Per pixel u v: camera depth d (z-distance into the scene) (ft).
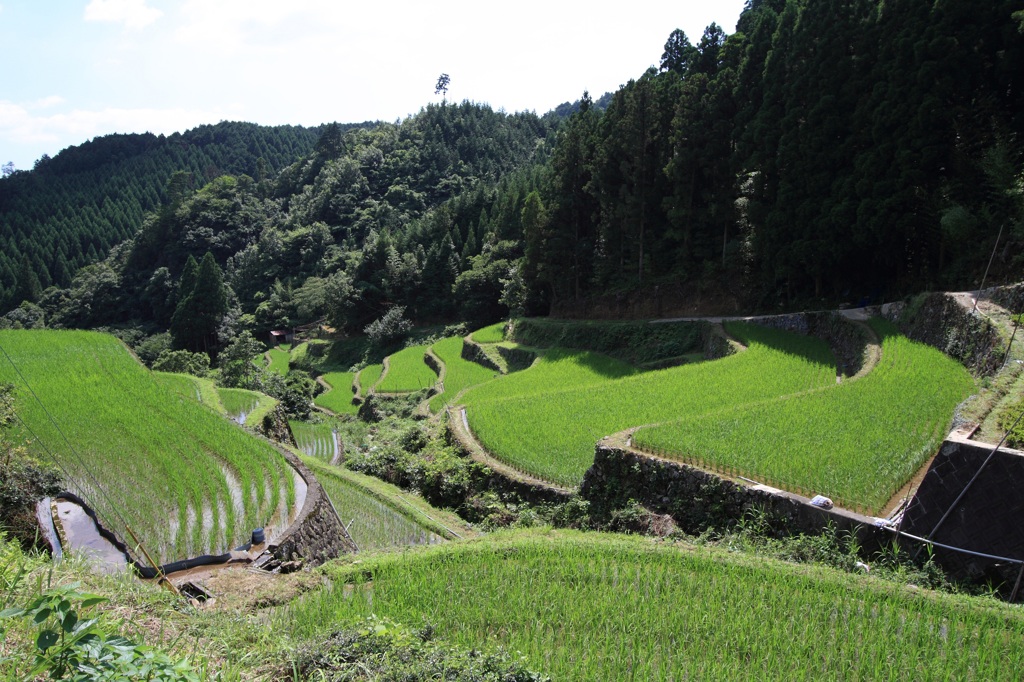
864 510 37.88
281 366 236.43
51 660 11.31
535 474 58.70
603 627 24.23
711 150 127.75
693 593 27.45
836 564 34.55
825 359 84.79
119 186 438.40
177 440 58.75
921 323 76.18
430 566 31.24
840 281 110.52
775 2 146.00
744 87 126.11
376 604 26.09
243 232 352.90
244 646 20.03
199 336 233.35
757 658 21.97
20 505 42.45
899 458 43.37
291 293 290.15
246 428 70.90
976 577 31.91
